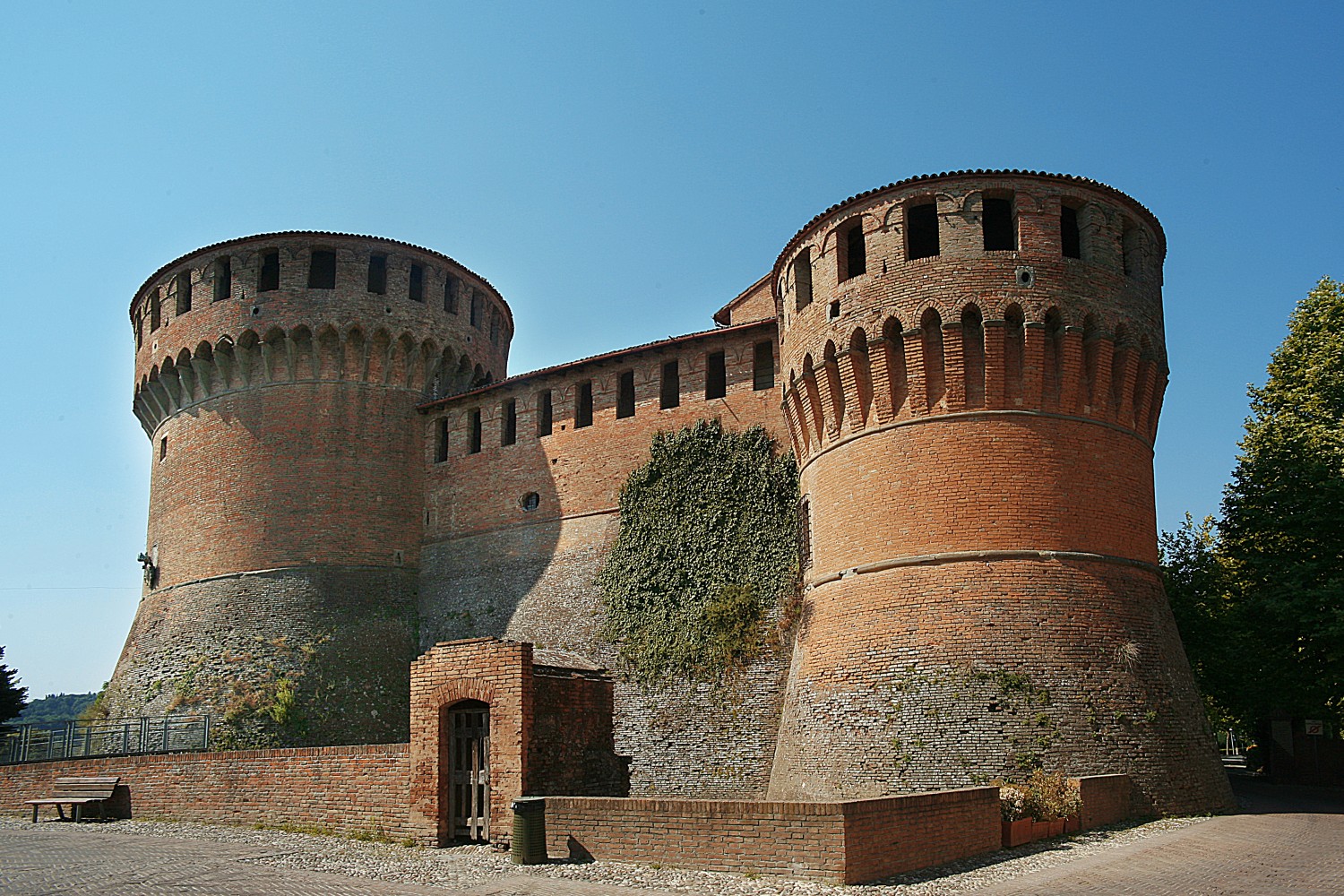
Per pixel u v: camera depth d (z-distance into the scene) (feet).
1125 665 102.83
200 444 171.94
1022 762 96.78
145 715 155.53
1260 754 180.04
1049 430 108.78
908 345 111.34
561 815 73.00
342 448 167.53
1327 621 119.96
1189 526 176.65
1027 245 111.34
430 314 178.19
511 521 161.38
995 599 103.35
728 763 126.93
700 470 142.51
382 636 161.58
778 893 59.41
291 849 80.33
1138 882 62.75
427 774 83.05
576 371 160.04
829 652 112.57
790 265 127.95
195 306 175.11
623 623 142.31
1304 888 60.13
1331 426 139.13
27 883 66.18
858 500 113.60
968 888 61.05
